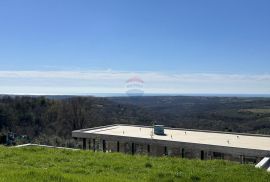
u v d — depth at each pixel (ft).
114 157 49.73
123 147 95.86
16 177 30.22
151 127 119.03
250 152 74.49
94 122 190.49
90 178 31.73
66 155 50.75
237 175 37.76
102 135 98.94
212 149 80.28
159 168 41.65
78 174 35.50
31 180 29.53
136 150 92.68
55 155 49.90
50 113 205.36
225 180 35.24
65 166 41.29
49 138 153.28
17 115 204.23
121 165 42.60
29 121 200.75
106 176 34.53
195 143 82.79
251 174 38.81
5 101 215.31
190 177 36.24
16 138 157.89
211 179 35.60
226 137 95.04
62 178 31.04
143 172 39.40
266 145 80.43
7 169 35.37
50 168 38.45
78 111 195.11
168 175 37.04
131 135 97.40
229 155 77.82
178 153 86.07
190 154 83.82
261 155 73.05
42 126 198.49
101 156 50.31
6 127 193.77
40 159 45.73
